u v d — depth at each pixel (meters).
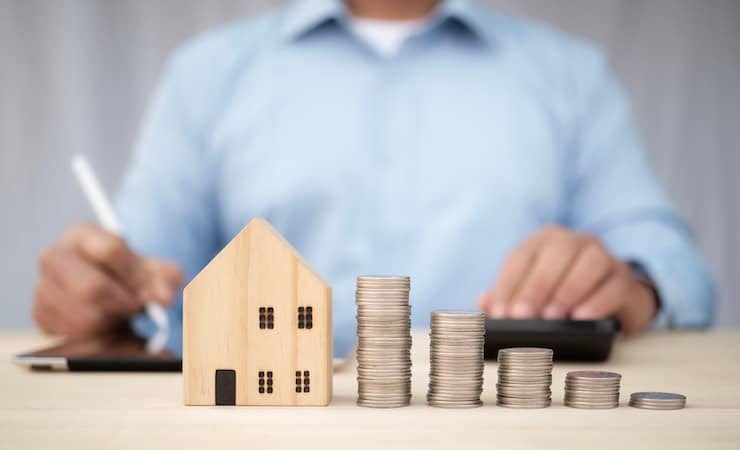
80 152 2.53
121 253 1.33
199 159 2.41
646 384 0.80
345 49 2.40
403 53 2.39
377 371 0.66
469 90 2.39
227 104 2.42
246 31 2.45
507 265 1.20
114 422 0.60
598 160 2.41
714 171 2.61
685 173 2.62
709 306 1.69
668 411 0.64
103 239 1.33
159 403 0.68
